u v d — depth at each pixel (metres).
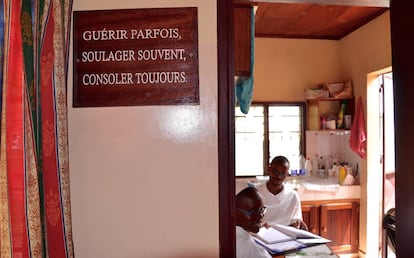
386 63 3.07
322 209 3.49
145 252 1.21
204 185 1.22
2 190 0.69
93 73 1.21
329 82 3.91
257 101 3.82
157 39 1.22
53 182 0.90
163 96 1.21
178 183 1.21
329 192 3.51
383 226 2.44
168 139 1.22
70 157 1.20
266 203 2.81
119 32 1.22
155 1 1.22
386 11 3.04
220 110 1.22
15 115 0.70
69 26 1.01
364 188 3.47
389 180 3.44
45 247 0.85
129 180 1.21
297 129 3.92
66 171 0.93
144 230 1.21
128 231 1.21
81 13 1.22
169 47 1.22
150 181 1.21
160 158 1.21
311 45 3.90
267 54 3.85
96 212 1.21
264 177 3.79
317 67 3.91
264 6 2.91
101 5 1.22
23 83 0.71
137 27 1.22
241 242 1.58
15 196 0.70
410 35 1.27
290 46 3.87
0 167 0.69
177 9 1.22
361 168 3.54
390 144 3.44
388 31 3.03
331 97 3.71
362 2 1.38
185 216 1.21
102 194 1.21
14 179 0.70
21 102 0.71
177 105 1.21
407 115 1.31
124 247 1.21
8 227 0.69
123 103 1.21
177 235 1.21
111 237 1.21
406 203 1.33
